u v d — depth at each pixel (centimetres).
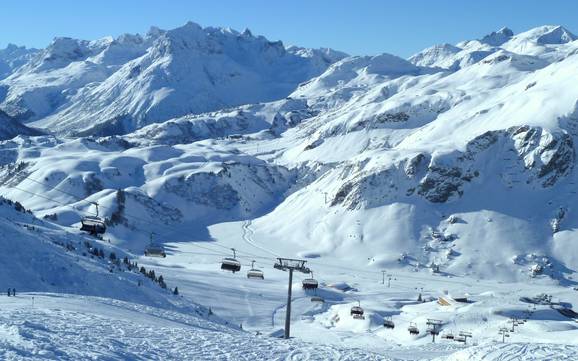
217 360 3441
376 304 18850
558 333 13162
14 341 2992
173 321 5394
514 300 18012
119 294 9806
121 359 3077
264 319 15500
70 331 3519
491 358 3712
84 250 13738
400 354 5928
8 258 9369
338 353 4066
